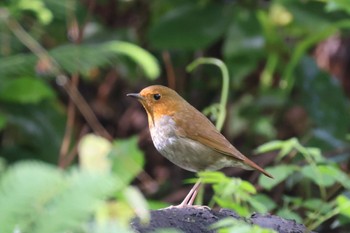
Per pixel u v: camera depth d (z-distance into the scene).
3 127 11.30
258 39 11.82
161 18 12.01
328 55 13.48
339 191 10.23
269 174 7.71
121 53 10.80
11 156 11.38
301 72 11.73
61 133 11.54
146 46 13.52
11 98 10.76
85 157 4.73
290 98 12.95
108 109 14.23
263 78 12.55
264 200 8.17
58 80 11.58
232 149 7.96
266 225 5.98
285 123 12.98
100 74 14.06
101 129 11.76
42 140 11.40
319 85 11.62
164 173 13.60
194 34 11.92
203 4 12.15
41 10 10.68
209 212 5.95
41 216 3.12
